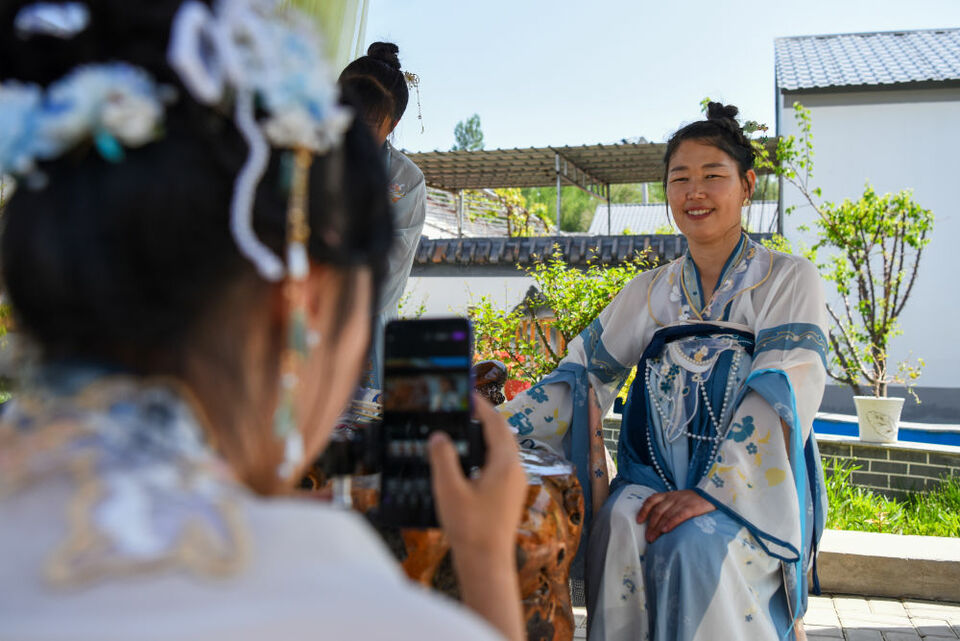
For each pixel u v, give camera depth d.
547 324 7.12
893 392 12.90
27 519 0.51
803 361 2.31
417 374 1.11
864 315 7.92
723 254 2.55
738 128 2.54
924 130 13.19
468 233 19.08
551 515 1.60
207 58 0.56
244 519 0.53
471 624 0.52
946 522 5.09
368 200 0.69
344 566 0.52
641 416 2.51
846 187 13.31
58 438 0.54
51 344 0.58
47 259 0.55
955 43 14.95
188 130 0.57
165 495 0.52
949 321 12.79
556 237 11.64
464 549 0.84
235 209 0.56
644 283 2.69
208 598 0.48
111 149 0.55
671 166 2.58
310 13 2.96
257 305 0.60
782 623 2.26
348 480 1.45
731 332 2.46
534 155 14.22
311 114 0.60
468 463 1.08
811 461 2.44
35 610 0.46
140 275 0.55
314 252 0.62
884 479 6.20
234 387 0.60
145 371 0.58
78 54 0.58
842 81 13.45
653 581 2.13
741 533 2.15
